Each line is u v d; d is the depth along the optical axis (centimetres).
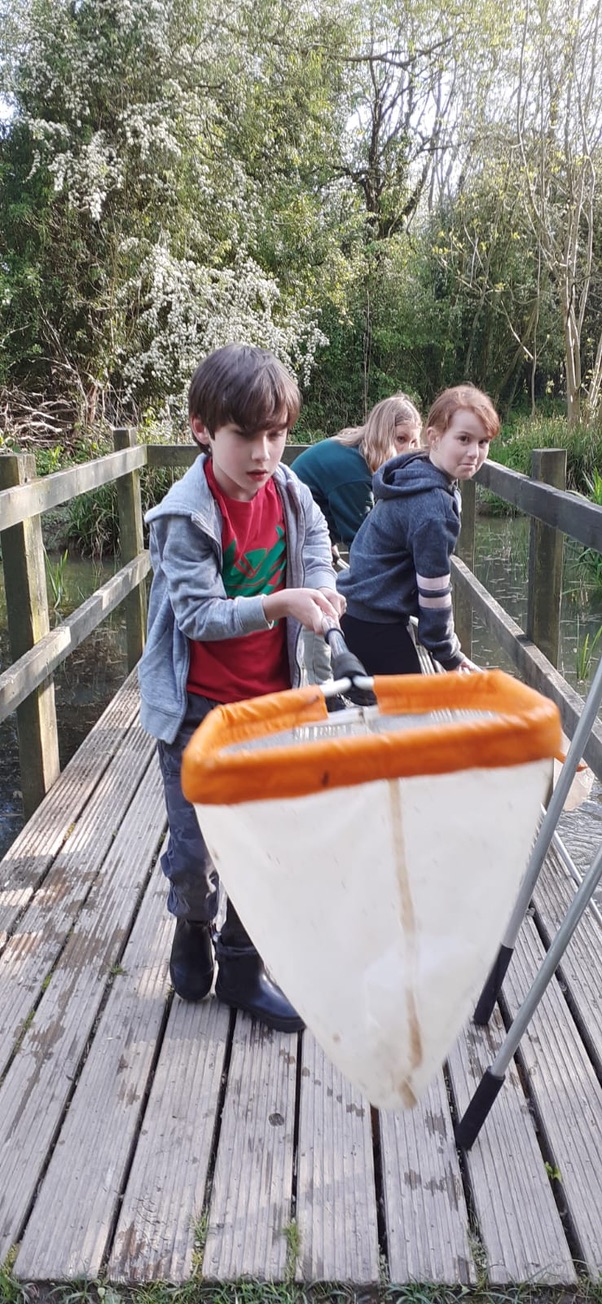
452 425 258
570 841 353
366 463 346
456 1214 162
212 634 168
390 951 98
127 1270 153
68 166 1054
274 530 185
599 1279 151
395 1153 175
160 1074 196
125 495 487
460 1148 176
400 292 1523
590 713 170
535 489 308
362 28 1411
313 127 1288
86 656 597
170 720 185
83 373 1161
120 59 1062
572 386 1281
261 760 91
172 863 196
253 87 1147
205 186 1109
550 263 1305
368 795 93
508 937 200
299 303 1319
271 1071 197
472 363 1592
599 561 718
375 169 1586
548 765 96
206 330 1069
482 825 96
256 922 99
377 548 281
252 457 162
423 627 266
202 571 172
